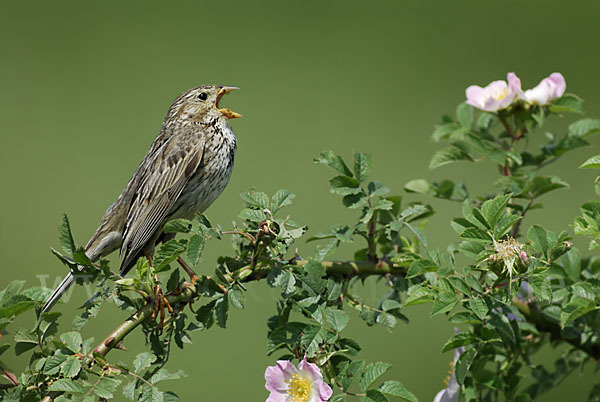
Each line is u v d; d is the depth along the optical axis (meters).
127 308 5.03
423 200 12.91
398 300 6.09
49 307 5.32
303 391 4.81
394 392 4.71
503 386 5.97
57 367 4.61
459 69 19.11
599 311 5.97
